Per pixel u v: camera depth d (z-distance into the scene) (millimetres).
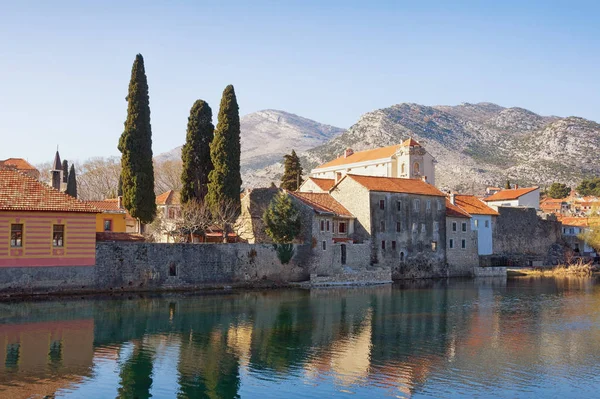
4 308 57000
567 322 58250
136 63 81688
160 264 71750
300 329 52594
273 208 88000
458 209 113812
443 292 80875
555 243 133750
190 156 90438
